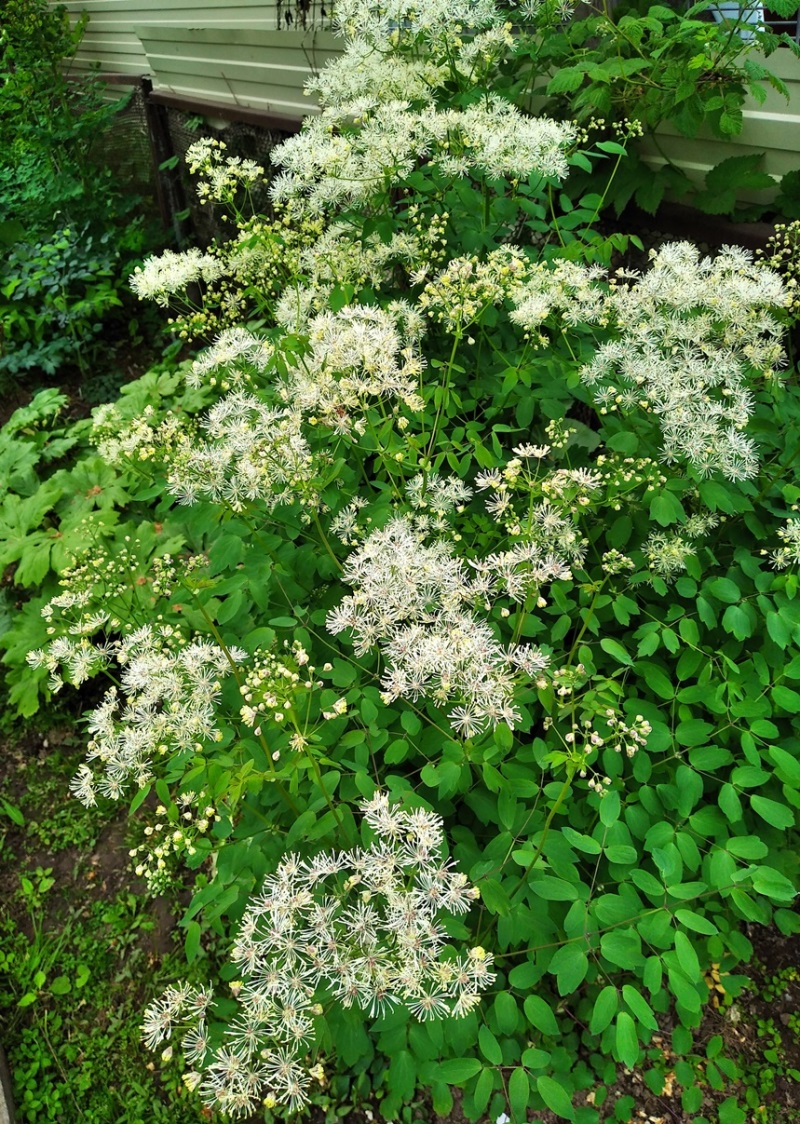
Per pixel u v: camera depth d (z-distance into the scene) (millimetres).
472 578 2582
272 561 2600
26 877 3484
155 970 3104
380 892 1777
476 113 3152
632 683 2725
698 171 3926
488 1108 2334
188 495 2494
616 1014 2012
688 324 2691
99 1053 2930
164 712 2205
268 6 5926
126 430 2840
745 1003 2705
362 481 3094
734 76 3318
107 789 2191
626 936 1862
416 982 1701
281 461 2412
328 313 2605
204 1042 1771
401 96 3492
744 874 1890
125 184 8648
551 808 2211
